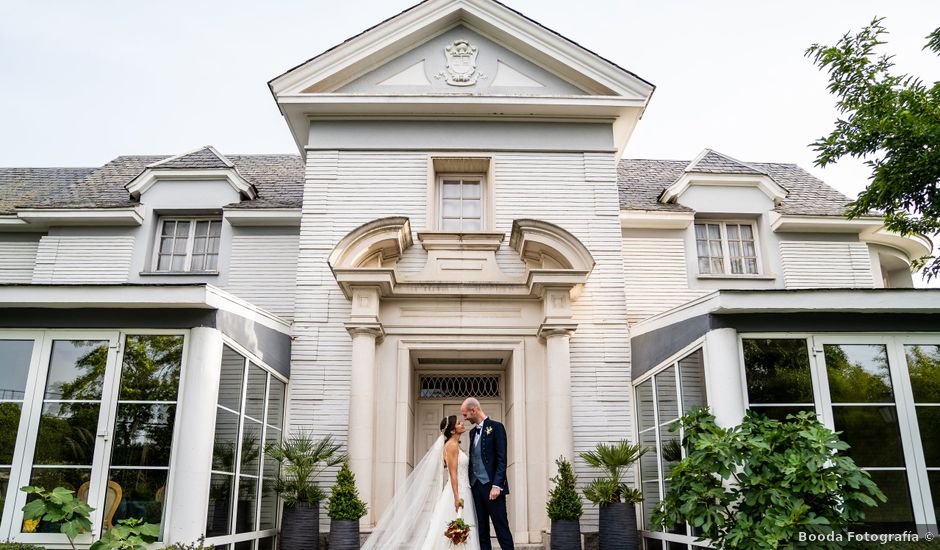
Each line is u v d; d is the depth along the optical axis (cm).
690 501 718
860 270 1347
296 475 978
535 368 1109
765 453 709
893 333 859
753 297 835
